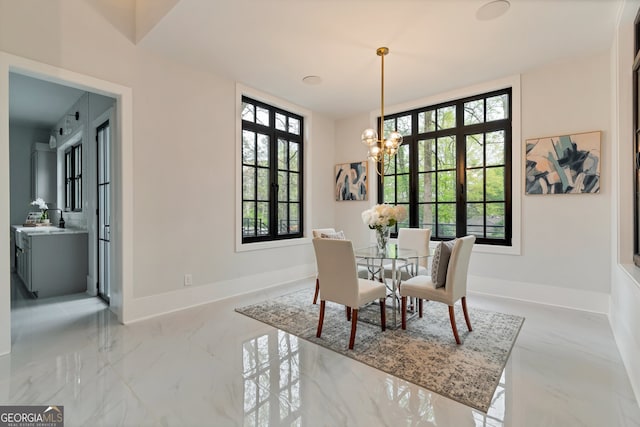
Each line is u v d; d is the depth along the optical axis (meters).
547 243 3.54
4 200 2.32
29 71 2.45
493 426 1.58
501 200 3.94
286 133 4.84
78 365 2.18
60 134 5.44
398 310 3.33
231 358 2.30
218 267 3.79
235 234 3.98
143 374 2.07
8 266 2.35
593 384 1.95
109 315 3.23
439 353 2.36
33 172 5.87
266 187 4.58
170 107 3.33
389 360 2.26
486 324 2.93
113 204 3.21
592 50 3.19
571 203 3.41
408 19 2.64
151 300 3.20
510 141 3.86
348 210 5.39
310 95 4.43
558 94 3.46
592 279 3.29
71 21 2.66
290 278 4.77
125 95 2.99
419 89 4.19
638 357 1.88
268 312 3.32
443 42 3.01
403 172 4.80
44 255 3.90
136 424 1.59
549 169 3.49
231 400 1.80
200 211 3.61
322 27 2.76
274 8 2.50
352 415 1.67
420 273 3.70
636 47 2.59
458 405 1.75
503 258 3.83
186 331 2.81
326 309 3.40
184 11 2.53
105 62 2.86
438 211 4.46
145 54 3.13
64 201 5.49
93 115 3.94
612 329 2.81
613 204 3.00
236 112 3.96
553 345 2.50
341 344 2.53
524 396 1.82
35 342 2.56
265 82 3.98
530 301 3.64
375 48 3.12
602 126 3.23
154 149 3.21
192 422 1.61
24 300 3.77
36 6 2.48
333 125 5.57
